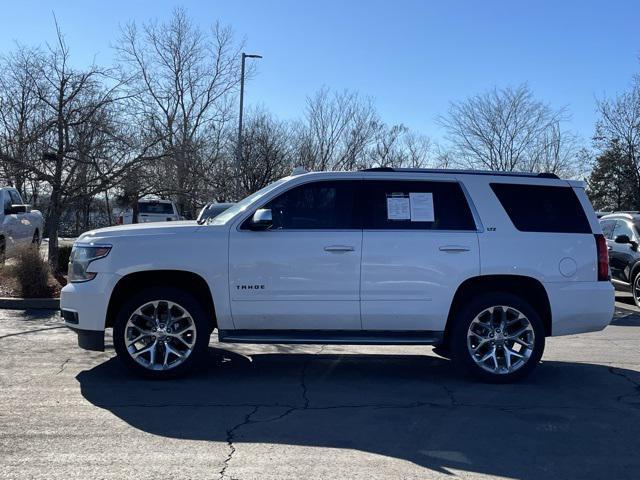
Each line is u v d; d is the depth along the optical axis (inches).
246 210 232.7
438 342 232.8
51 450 160.7
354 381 237.5
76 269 231.9
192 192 508.1
